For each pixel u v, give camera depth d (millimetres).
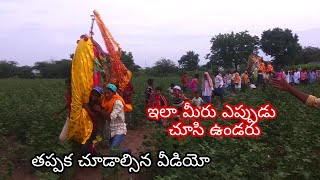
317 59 71062
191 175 7371
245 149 9117
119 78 9766
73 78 8680
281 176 7281
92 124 8734
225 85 25797
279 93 18844
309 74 32625
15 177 8469
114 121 8617
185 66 66062
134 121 14172
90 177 8531
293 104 15469
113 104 8578
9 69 60500
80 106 8625
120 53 9797
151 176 8383
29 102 15969
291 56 59000
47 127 10328
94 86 8797
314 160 8375
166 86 28375
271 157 8891
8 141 10422
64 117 11125
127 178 8312
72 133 8750
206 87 18266
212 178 7488
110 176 7977
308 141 9750
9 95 20109
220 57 60812
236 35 59844
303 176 7730
